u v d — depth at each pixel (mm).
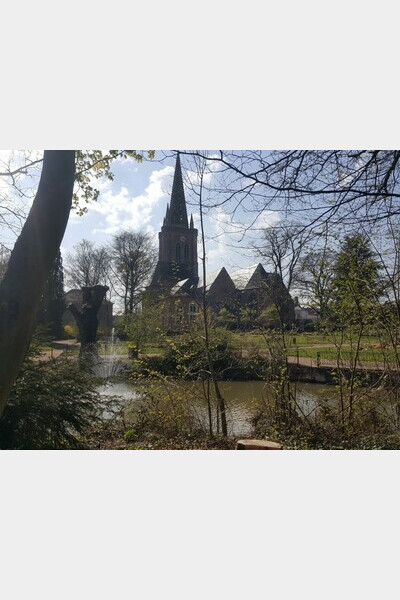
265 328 10492
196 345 10141
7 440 6066
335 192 4664
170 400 9430
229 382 13000
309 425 8445
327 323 8898
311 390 11172
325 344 9297
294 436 8352
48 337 7625
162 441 8445
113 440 8414
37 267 2953
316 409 9016
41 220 3041
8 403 6098
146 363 10461
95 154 8203
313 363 12758
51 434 6633
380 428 8141
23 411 6195
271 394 10047
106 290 25188
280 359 10023
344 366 9039
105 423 8719
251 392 12852
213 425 10078
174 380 9891
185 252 66500
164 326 13312
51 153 3184
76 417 7047
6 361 2734
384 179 4781
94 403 7547
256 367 10898
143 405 9617
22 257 2920
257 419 9766
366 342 8562
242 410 11242
